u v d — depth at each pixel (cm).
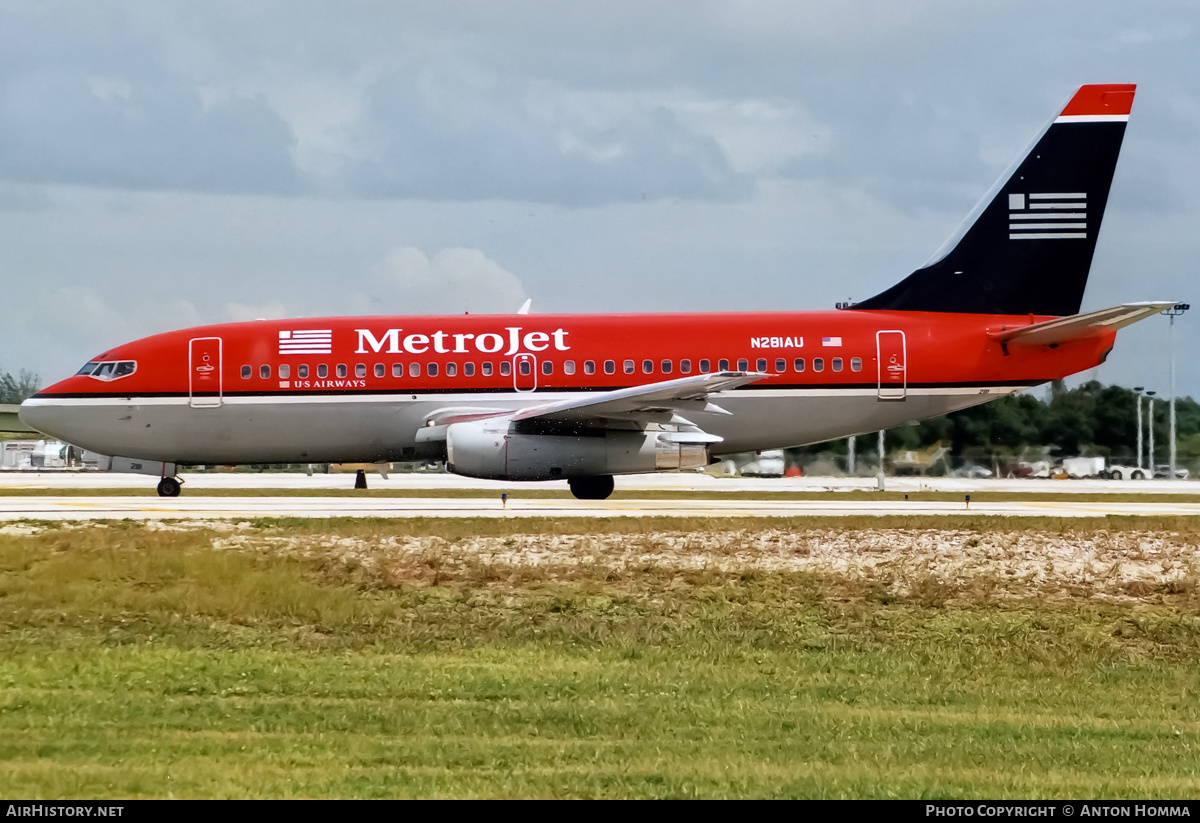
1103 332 13025
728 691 4981
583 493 14438
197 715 4344
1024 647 6050
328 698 4675
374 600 6881
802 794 3503
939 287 13375
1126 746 4216
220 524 10169
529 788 3516
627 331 13200
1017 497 17475
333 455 13400
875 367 13100
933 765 3903
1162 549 9300
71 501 14162
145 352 13262
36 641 5669
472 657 5562
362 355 13125
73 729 4112
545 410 12150
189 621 6256
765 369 13062
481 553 8656
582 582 7606
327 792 3441
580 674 5225
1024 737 4316
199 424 13175
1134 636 6450
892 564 8419
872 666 5606
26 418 13288
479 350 13112
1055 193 13362
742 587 7494
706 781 3616
